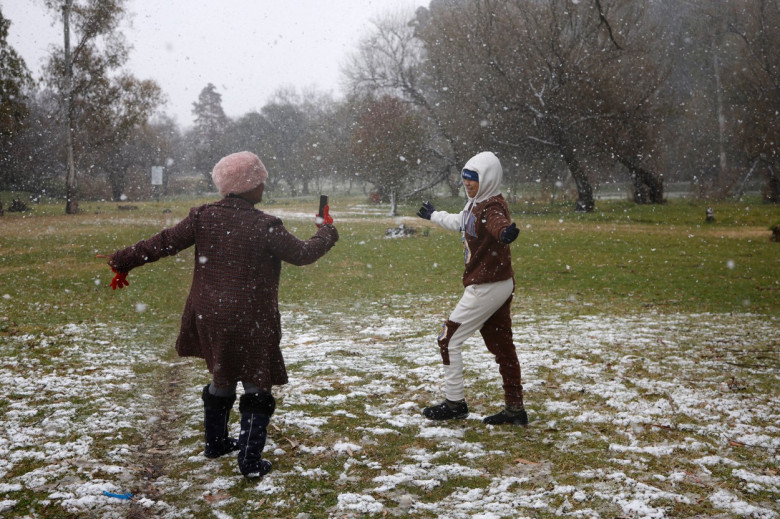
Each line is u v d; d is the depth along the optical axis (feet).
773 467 9.96
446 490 9.21
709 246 62.13
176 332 22.40
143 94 136.87
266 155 255.91
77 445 10.76
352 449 10.75
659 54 161.38
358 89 151.23
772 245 62.64
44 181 201.16
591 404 13.47
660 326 23.95
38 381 14.94
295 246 10.02
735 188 153.17
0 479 9.34
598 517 8.20
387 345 20.33
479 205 11.82
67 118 130.41
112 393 14.14
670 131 147.23
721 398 13.70
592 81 114.01
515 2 120.98
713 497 8.79
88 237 72.90
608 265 47.88
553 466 10.07
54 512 8.30
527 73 118.01
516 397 12.11
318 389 14.58
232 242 9.76
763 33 134.10
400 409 13.12
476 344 20.35
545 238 71.67
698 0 169.99
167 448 10.95
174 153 294.87
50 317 25.23
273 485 9.32
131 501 8.71
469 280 11.89
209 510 8.53
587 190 120.57
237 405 13.56
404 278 41.06
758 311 28.78
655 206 126.41
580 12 117.08
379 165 118.21
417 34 146.30
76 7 126.31
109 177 224.74
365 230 85.51
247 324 9.65
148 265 46.68
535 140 119.24
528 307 30.01
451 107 137.59
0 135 124.67
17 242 66.39
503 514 8.34
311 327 24.35
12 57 117.60
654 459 10.32
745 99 145.69
